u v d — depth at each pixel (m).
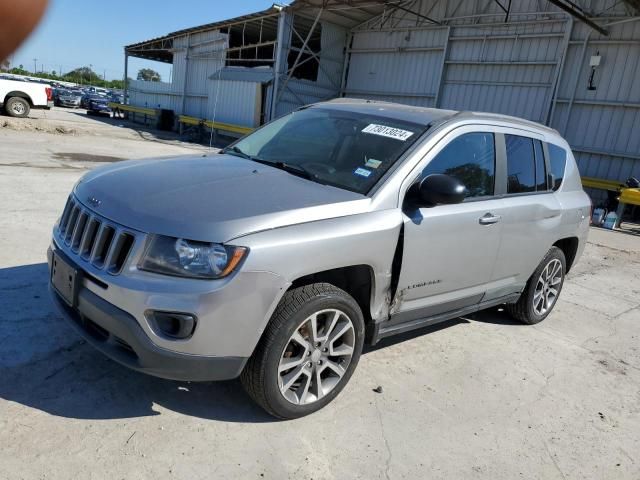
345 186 3.31
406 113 3.95
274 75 22.05
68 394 2.99
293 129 4.12
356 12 21.12
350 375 3.26
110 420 2.82
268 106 22.67
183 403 3.05
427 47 19.94
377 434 3.03
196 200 2.81
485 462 2.92
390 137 3.63
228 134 25.17
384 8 20.64
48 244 5.41
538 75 16.67
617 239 10.77
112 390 3.08
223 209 2.74
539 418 3.44
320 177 3.42
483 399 3.57
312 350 3.01
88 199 2.99
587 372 4.21
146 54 37.16
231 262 2.56
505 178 4.16
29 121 18.38
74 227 3.01
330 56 23.03
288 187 3.13
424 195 3.25
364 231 3.02
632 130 14.71
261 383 2.81
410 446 2.96
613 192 13.93
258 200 2.88
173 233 2.57
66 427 2.72
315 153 3.72
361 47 22.64
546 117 16.42
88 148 14.24
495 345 4.48
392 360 3.93
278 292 2.70
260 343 2.78
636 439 3.35
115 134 21.30
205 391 3.20
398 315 3.51
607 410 3.66
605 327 5.34
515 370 4.07
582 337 4.97
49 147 13.16
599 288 6.79
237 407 3.09
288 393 2.98
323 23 22.30
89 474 2.43
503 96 17.66
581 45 15.56
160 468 2.53
